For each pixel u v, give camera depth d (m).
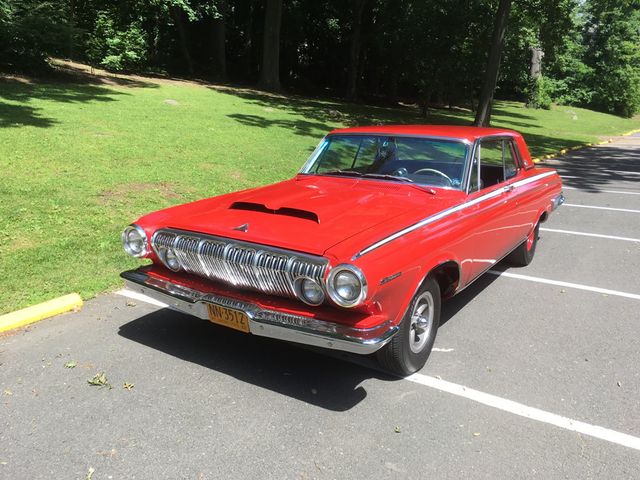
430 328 3.87
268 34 27.22
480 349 4.15
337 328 3.07
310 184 4.51
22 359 3.78
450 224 3.91
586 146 21.98
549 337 4.40
